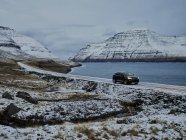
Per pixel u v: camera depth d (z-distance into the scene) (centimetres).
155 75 12925
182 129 2119
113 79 5503
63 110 2784
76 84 5681
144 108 3356
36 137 1614
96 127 1930
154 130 1973
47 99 3722
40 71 8769
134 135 1853
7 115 2305
